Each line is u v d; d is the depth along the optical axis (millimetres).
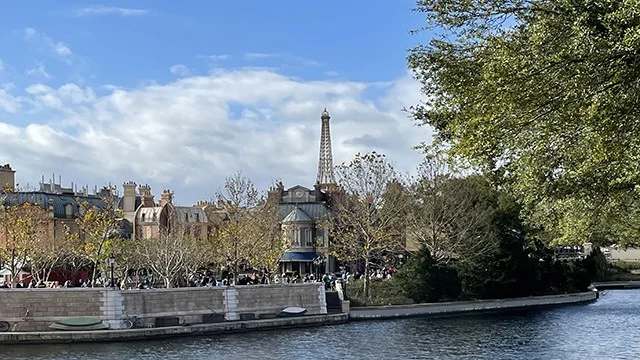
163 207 145500
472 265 90375
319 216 130000
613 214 33125
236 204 95938
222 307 73812
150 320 68625
